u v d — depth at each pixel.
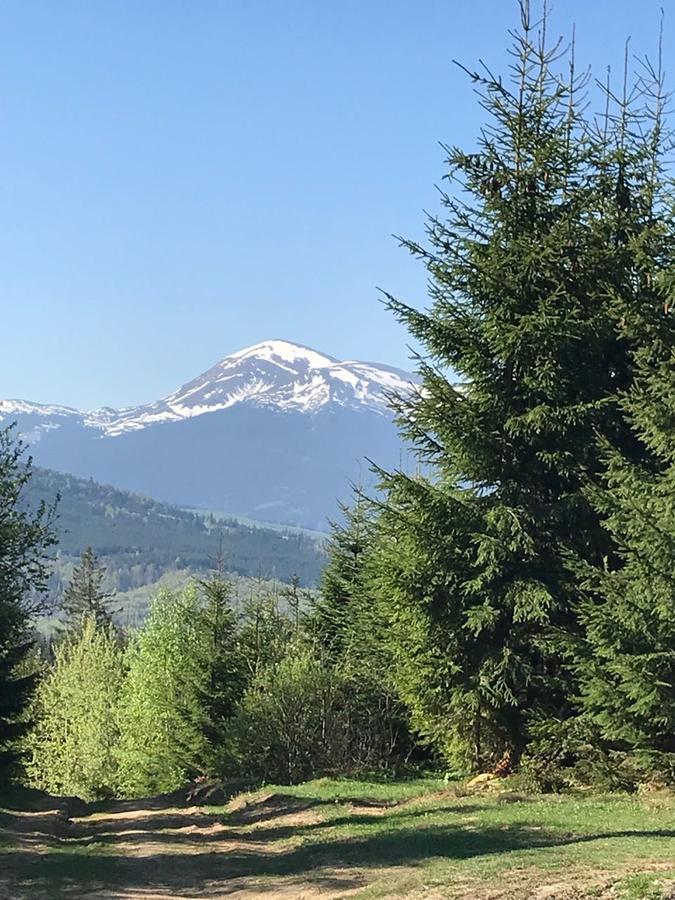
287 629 44.34
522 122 20.36
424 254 20.38
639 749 16.36
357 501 42.50
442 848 13.46
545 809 16.09
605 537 18.97
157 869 15.22
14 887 13.50
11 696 31.45
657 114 19.95
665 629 15.77
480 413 19.89
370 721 28.05
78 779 52.47
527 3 20.27
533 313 19.50
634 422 17.19
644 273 19.09
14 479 29.52
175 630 45.31
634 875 9.41
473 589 19.08
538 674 19.72
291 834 17.67
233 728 29.97
